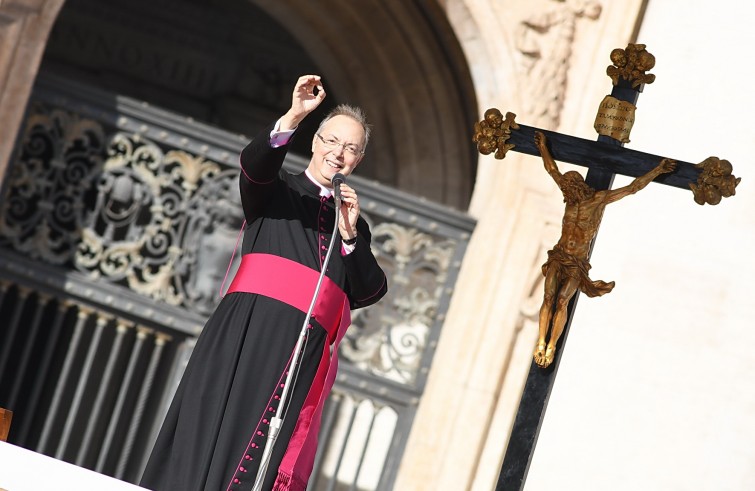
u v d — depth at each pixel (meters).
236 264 14.46
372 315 14.62
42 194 14.04
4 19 12.75
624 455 12.88
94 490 5.45
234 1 22.59
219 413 6.94
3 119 12.90
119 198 14.19
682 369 12.95
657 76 13.36
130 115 14.27
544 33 14.28
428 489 13.79
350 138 7.50
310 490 14.79
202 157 14.40
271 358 7.07
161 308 14.23
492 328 13.95
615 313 13.11
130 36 22.38
